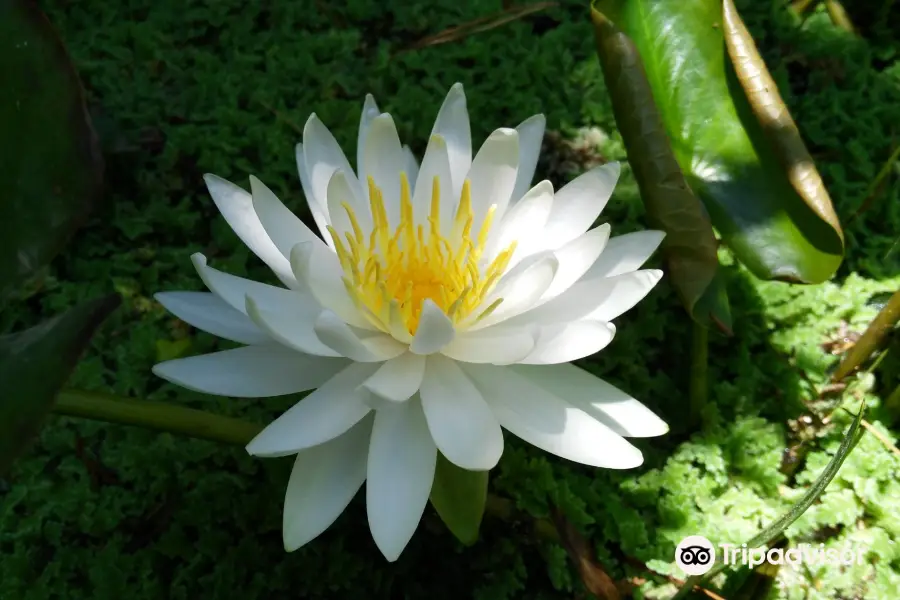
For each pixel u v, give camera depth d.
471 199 0.48
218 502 0.53
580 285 0.47
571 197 0.48
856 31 0.68
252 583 0.51
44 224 0.47
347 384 0.46
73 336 0.44
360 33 0.68
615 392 0.47
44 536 0.52
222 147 0.61
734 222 0.51
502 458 0.53
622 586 0.51
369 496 0.45
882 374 0.55
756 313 0.56
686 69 0.53
